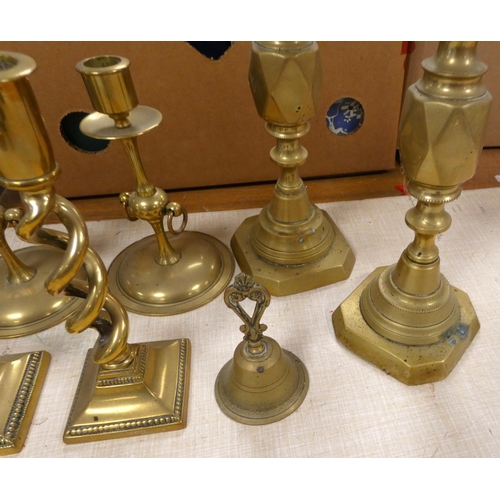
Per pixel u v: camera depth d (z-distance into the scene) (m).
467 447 0.50
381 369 0.58
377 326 0.59
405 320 0.57
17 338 0.66
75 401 0.56
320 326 0.64
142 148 0.84
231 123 0.82
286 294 0.69
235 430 0.53
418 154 0.43
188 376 0.59
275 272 0.69
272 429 0.53
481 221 0.78
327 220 0.75
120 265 0.75
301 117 0.57
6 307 0.67
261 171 0.90
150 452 0.52
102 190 0.90
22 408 0.56
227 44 0.82
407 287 0.57
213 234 0.81
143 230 0.84
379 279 0.61
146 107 0.62
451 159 0.42
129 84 0.53
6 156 0.35
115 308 0.49
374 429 0.52
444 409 0.54
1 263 0.72
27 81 0.34
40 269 0.71
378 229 0.79
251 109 0.81
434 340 0.57
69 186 0.88
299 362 0.59
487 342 0.60
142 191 0.64
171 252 0.71
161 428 0.53
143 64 0.73
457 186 0.47
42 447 0.53
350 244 0.77
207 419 0.54
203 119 0.81
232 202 0.89
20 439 0.53
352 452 0.51
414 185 0.48
